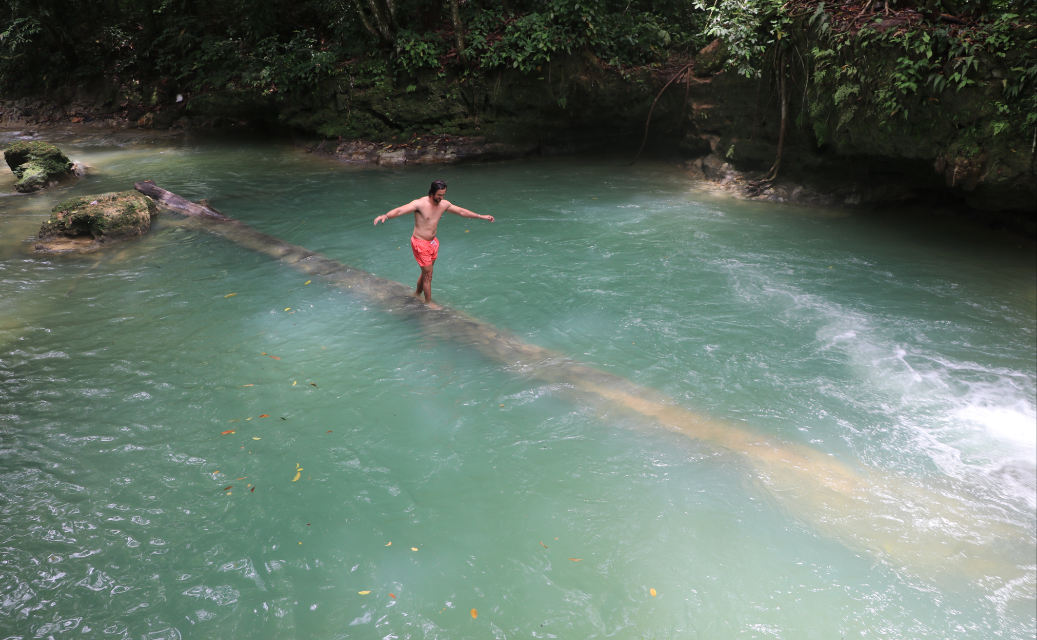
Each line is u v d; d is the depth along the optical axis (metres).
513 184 14.44
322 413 5.73
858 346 7.00
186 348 6.86
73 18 22.47
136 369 6.41
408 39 16.42
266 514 4.52
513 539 4.36
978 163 9.51
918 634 3.66
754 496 4.77
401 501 4.69
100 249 10.04
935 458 5.18
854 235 10.70
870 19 10.59
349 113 17.33
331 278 8.83
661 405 5.91
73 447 5.18
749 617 3.77
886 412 5.80
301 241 10.52
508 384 6.25
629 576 4.07
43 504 4.54
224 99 19.47
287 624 3.67
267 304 8.02
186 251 9.95
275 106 18.59
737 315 7.77
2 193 13.62
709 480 4.93
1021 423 5.62
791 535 4.41
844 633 3.67
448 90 16.62
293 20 20.19
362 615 3.74
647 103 16.44
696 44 16.36
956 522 4.51
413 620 3.72
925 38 9.55
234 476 4.90
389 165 16.33
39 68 23.17
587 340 7.16
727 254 9.84
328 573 4.04
